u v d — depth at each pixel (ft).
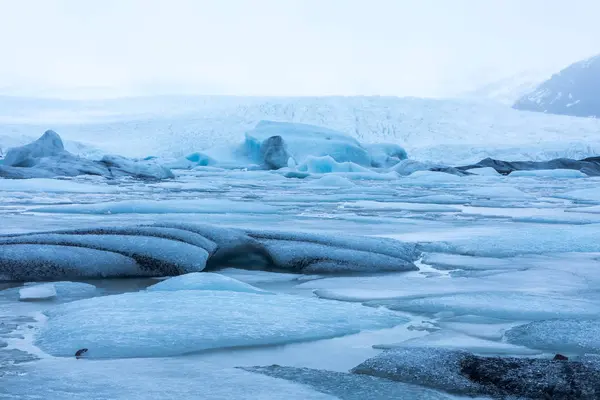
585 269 13.00
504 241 16.62
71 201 33.65
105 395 4.99
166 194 42.34
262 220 23.73
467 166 104.68
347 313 8.26
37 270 11.45
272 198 39.40
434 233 19.89
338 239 14.20
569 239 17.06
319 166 85.76
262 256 13.41
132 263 12.00
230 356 6.44
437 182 72.79
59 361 6.15
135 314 7.73
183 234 13.24
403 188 59.26
